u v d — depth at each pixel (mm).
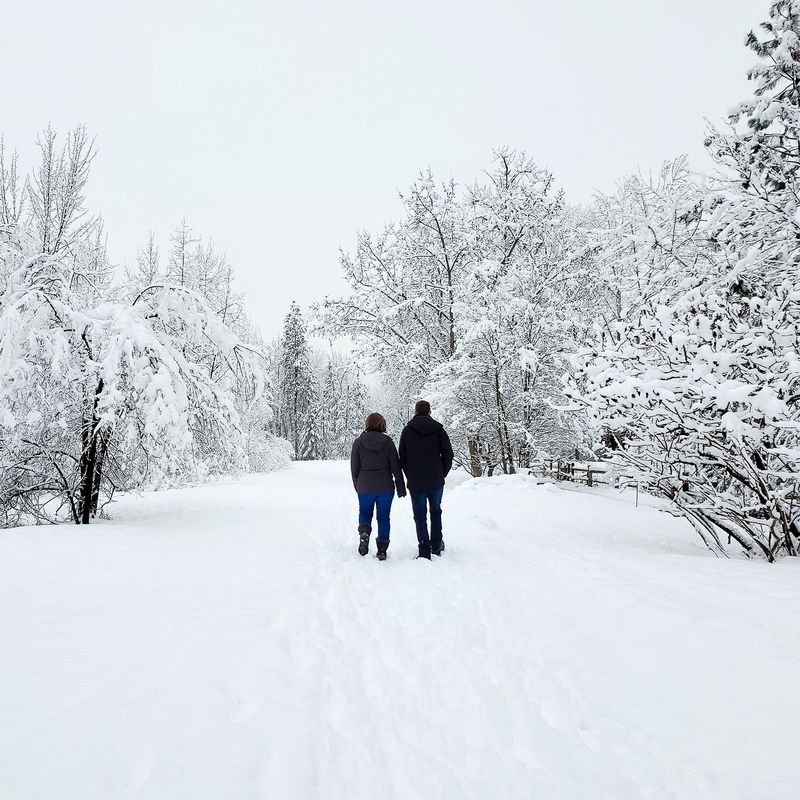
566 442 16469
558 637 3098
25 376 7098
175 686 2398
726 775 1790
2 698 2234
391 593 4227
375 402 62312
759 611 2945
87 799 1598
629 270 11055
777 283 7516
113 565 4809
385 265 19156
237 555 5461
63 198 12008
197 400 8328
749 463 4582
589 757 1987
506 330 14688
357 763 1957
